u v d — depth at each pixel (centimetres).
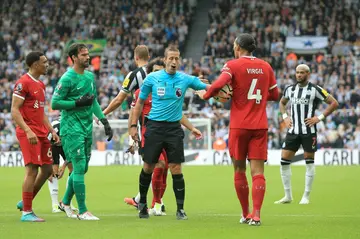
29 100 2470
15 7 9981
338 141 6731
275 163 6250
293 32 9069
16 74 8794
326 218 2536
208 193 3741
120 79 8419
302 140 3238
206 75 8425
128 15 9812
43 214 2798
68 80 2473
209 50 9000
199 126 6366
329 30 8994
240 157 2294
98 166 6125
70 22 9744
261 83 2270
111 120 6381
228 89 2267
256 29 9131
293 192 3741
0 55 9312
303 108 3272
